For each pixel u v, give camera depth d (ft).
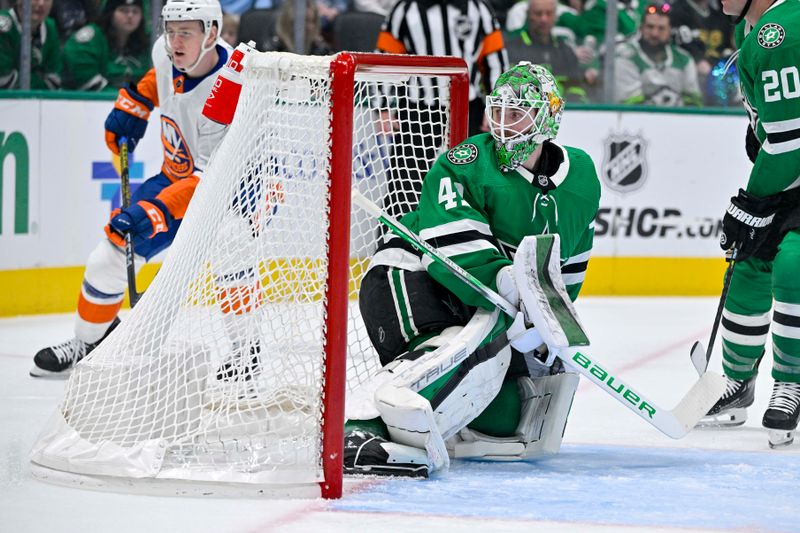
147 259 47.70
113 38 70.95
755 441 38.47
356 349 47.11
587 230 35.37
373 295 34.55
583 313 70.90
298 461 29.96
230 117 33.55
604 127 77.82
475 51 66.85
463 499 29.25
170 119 47.52
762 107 37.01
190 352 32.04
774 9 37.27
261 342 31.68
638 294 79.61
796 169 37.11
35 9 67.62
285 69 29.86
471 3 66.13
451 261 32.04
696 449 36.78
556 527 26.78
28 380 47.91
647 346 59.41
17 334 59.72
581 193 34.58
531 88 32.73
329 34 77.05
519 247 31.81
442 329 33.55
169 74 47.24
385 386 31.65
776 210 37.91
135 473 29.50
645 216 79.30
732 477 32.37
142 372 31.83
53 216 66.54
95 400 31.63
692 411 34.88
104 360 32.37
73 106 66.59
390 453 31.24
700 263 80.43
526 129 32.86
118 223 45.65
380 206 39.34
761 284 40.11
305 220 30.63
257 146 31.37
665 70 82.23
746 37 37.58
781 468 33.83
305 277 30.91
